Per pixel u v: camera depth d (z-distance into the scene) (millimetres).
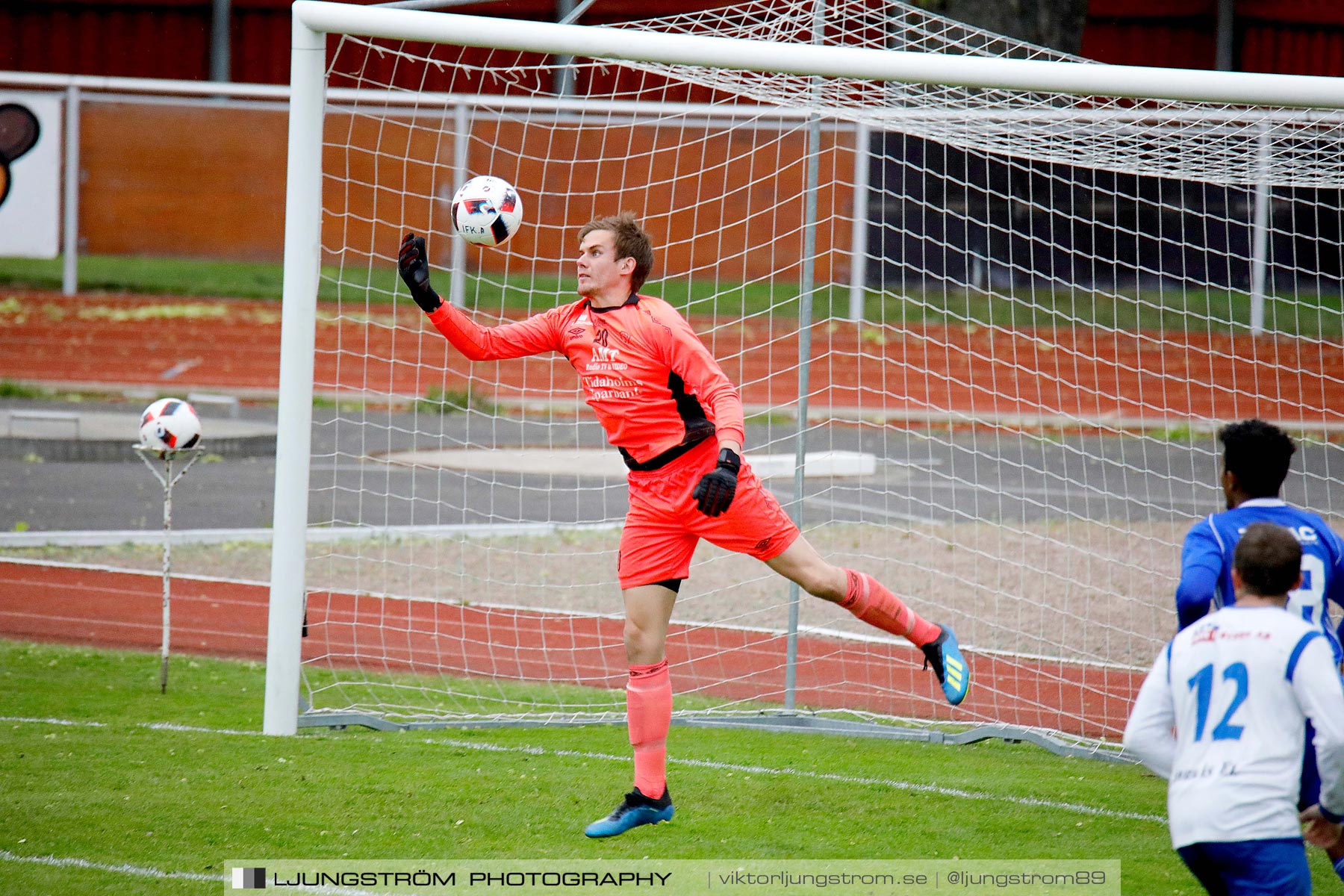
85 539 39312
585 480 49906
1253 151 25297
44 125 91938
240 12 105812
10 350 79812
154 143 96750
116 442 54031
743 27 27641
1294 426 49500
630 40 21719
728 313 80250
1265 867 11711
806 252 24578
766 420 65688
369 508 43969
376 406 67562
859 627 31469
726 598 34000
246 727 22703
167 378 76438
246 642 30109
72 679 26016
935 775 20438
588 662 28844
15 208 91688
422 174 83938
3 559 37125
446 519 42844
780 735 23375
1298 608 14234
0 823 16781
